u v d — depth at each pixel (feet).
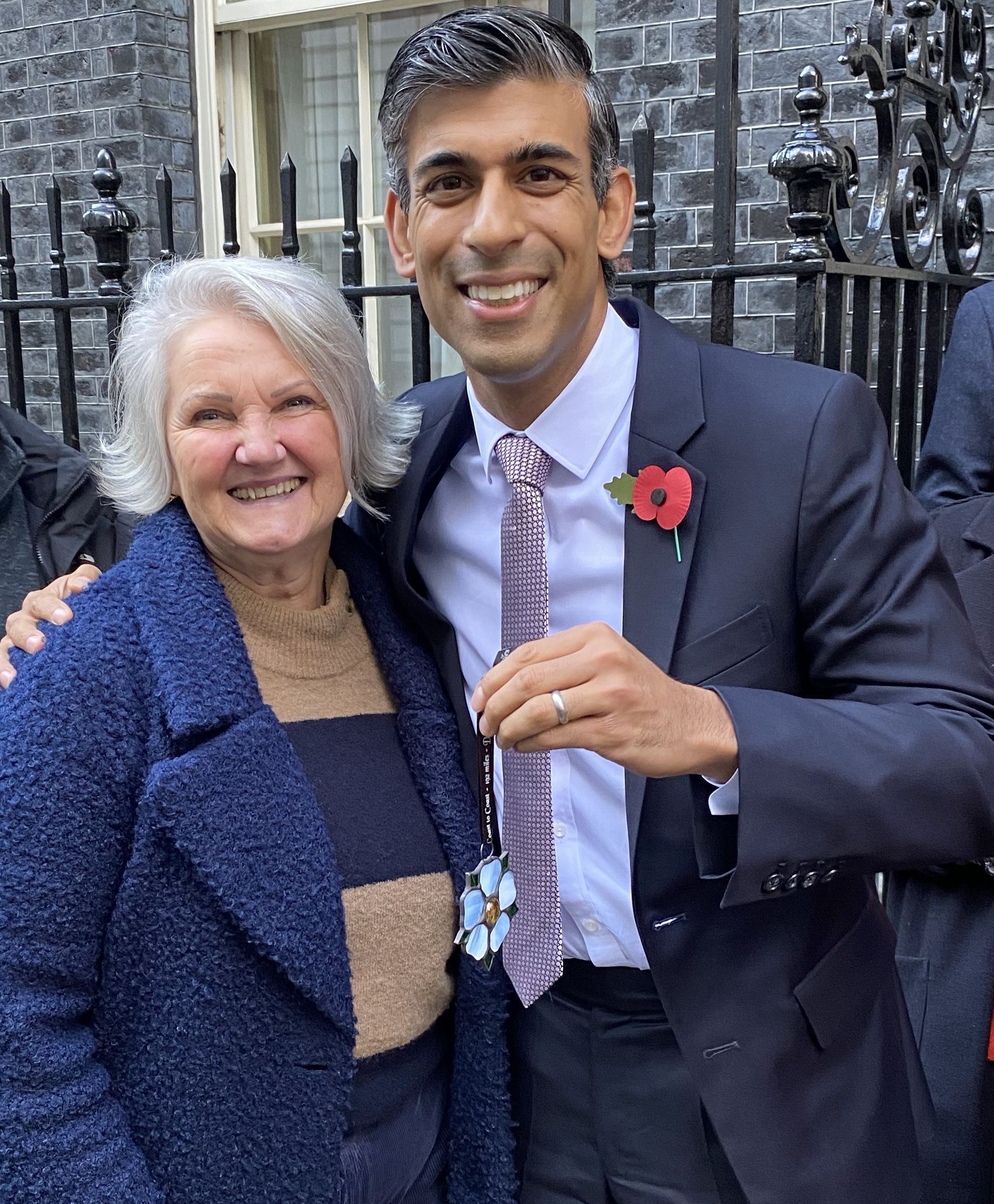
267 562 4.06
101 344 13.55
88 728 3.51
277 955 3.49
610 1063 4.26
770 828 3.32
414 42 3.89
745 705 3.43
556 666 3.13
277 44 13.34
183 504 4.19
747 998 3.97
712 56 10.39
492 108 3.74
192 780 3.49
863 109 9.92
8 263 8.19
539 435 4.17
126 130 12.85
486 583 4.45
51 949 3.38
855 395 3.98
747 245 10.60
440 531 4.58
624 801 4.04
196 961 3.51
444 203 3.94
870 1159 4.09
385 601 4.51
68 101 13.20
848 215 7.33
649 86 10.75
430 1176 4.26
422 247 4.03
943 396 5.88
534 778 4.14
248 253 13.74
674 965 3.94
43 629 3.82
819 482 3.82
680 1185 4.23
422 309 6.70
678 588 3.87
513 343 3.96
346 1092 3.69
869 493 3.81
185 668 3.65
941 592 3.85
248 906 3.48
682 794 3.87
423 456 4.57
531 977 4.23
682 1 10.45
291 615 4.18
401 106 3.91
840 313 5.69
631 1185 4.29
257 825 3.57
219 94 13.39
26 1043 3.28
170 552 3.94
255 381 3.83
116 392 4.25
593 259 4.05
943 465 5.81
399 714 4.34
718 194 5.73
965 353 5.80
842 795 3.35
